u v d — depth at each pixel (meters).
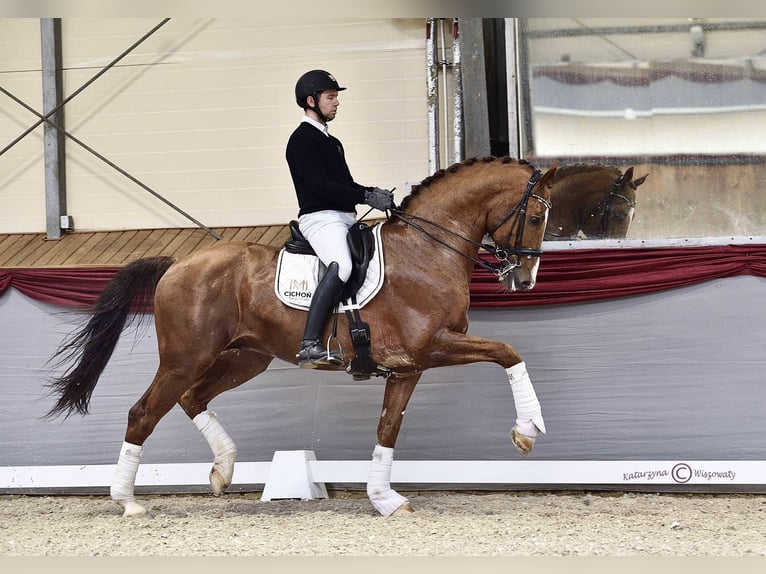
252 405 9.78
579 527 7.32
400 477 9.39
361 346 7.76
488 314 9.58
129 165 11.56
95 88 11.59
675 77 9.92
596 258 9.46
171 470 9.71
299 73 11.30
